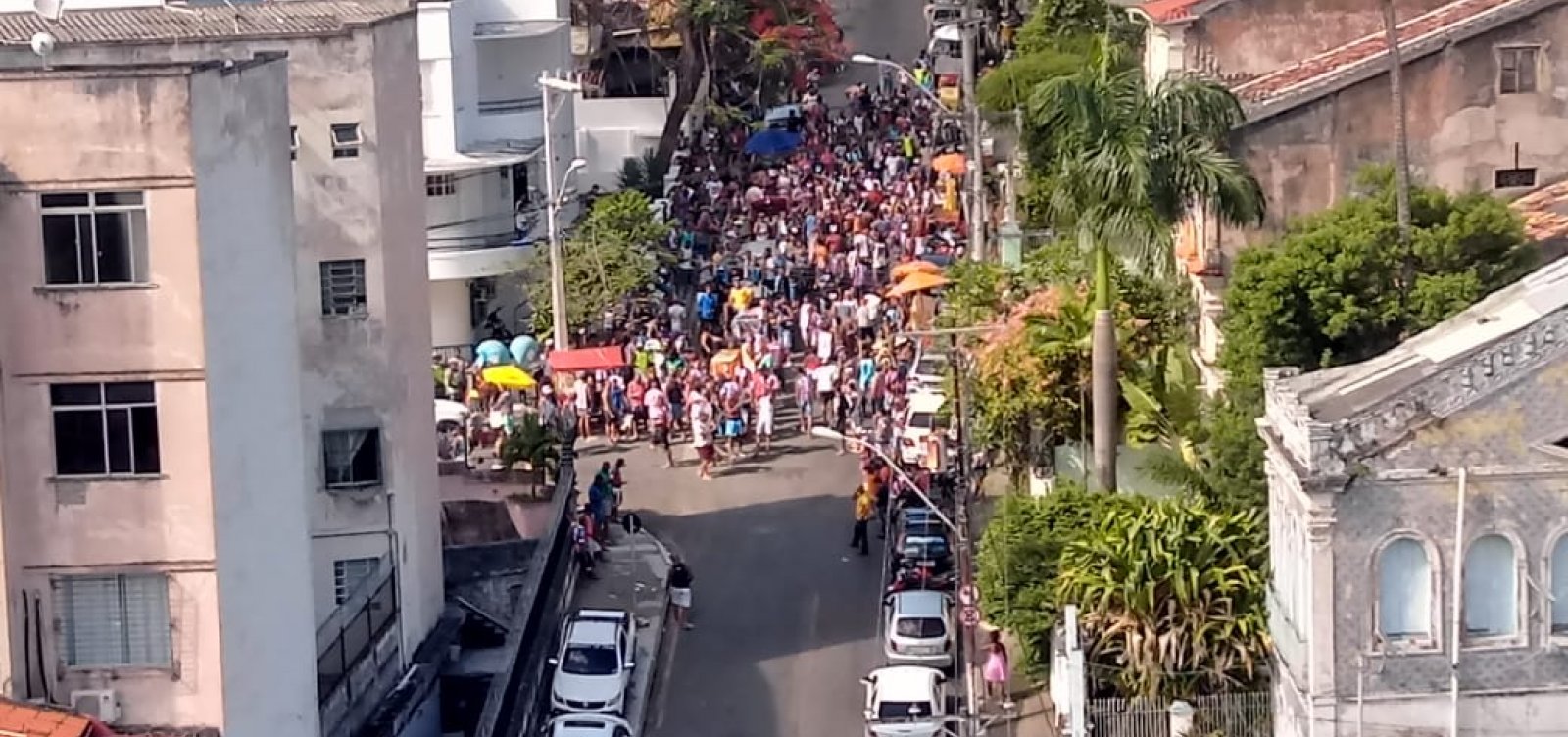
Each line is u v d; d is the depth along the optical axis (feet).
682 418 314.96
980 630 234.17
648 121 424.87
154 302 178.40
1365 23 272.72
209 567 179.93
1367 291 217.56
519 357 323.57
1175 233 250.37
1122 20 338.13
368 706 216.74
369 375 230.68
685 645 252.21
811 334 334.65
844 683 240.94
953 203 385.29
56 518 179.22
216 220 180.86
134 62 184.65
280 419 191.42
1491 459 176.76
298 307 228.22
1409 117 248.32
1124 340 249.14
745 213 395.34
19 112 176.86
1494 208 221.46
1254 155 247.91
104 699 180.24
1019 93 363.97
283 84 192.85
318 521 230.48
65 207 177.58
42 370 178.40
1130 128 222.07
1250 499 211.00
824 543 277.85
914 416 291.17
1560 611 178.40
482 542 260.42
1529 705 178.70
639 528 280.31
